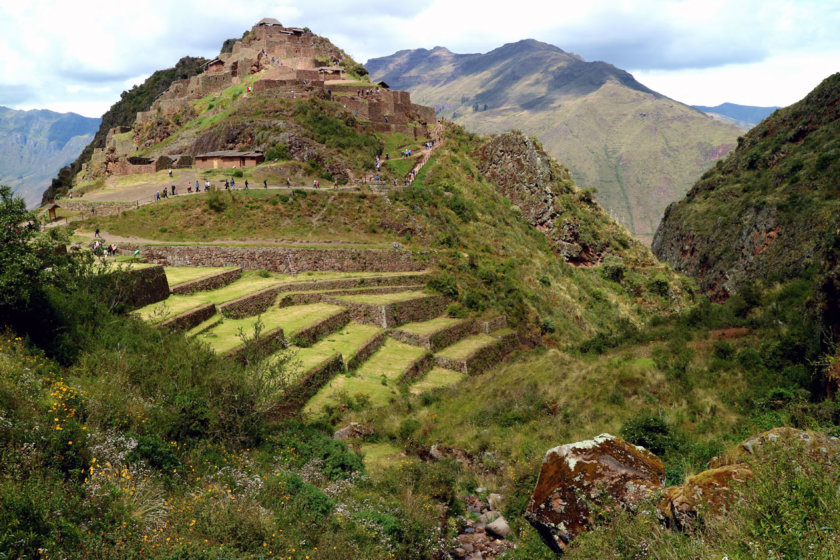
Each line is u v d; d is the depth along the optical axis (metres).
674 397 26.00
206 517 13.61
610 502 10.59
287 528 15.08
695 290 100.44
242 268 56.84
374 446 29.44
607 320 81.12
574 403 28.17
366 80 138.25
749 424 21.22
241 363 30.80
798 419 19.03
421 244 73.19
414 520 18.55
